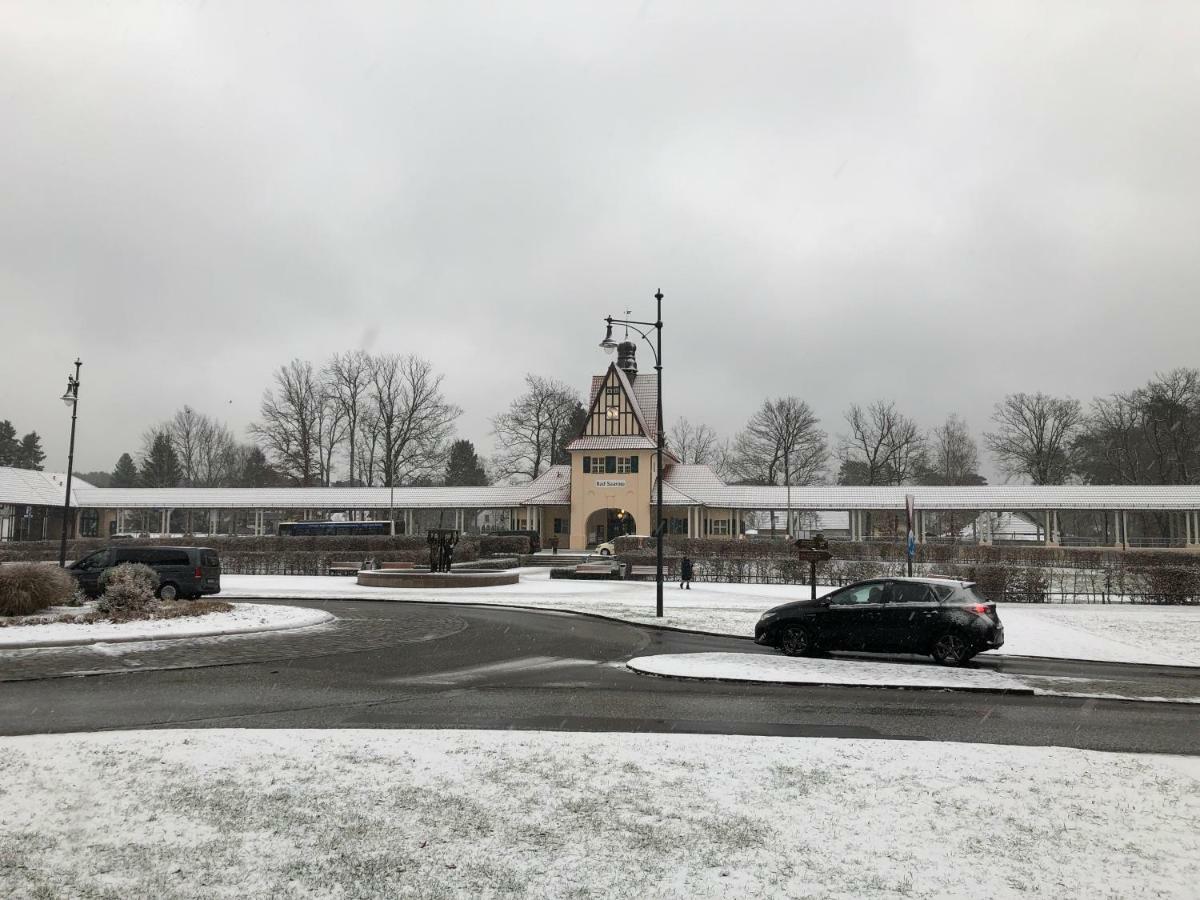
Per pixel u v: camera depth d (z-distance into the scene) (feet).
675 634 67.26
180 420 357.20
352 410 281.54
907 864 18.97
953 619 50.83
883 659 53.11
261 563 145.38
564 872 18.28
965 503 213.46
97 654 52.34
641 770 25.79
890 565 121.39
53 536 244.63
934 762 27.12
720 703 38.24
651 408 242.58
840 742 29.73
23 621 63.57
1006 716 35.99
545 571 159.02
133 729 31.71
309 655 52.80
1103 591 107.14
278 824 20.83
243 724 33.01
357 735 29.96
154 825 20.70
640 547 177.47
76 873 17.98
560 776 25.04
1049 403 290.97
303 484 281.74
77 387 115.55
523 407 287.48
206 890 17.26
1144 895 17.54
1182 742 31.53
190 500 238.27
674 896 17.24
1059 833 20.97
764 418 322.55
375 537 185.47
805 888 17.69
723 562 129.29
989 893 17.57
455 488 236.63
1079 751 28.76
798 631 54.90
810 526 339.98
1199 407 251.19
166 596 86.48
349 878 17.85
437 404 276.62
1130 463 273.54
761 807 22.58
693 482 232.32
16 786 23.61
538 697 39.45
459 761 26.53
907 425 322.55
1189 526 206.59
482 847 19.56
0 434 394.93
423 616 78.64
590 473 220.43
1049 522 210.18
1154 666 53.01
